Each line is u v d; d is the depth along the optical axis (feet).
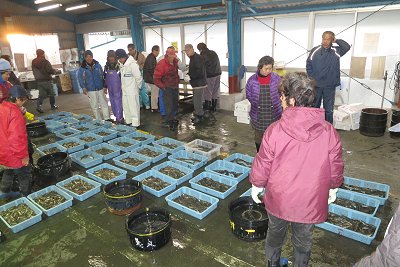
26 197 11.59
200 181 12.56
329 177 5.53
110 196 10.39
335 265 7.92
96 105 21.35
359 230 9.04
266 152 5.63
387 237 4.37
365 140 16.16
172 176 13.08
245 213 9.72
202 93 20.17
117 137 18.48
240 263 8.13
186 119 21.99
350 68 19.81
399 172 12.55
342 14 19.79
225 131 19.10
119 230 9.79
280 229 6.37
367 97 20.20
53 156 14.58
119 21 32.45
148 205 11.23
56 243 9.29
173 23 28.78
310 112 5.23
